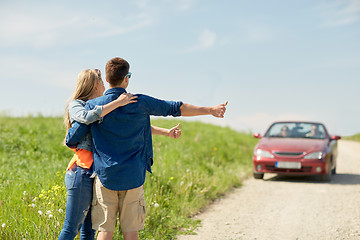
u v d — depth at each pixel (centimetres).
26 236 381
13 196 480
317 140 1041
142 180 307
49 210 417
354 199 727
